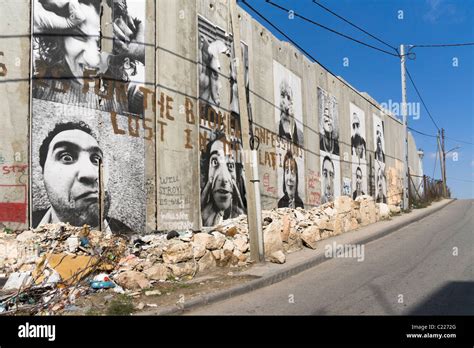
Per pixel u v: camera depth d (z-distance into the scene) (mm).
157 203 11039
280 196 16750
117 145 10250
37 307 6895
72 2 9773
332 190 22156
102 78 10086
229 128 14016
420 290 8273
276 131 16844
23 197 8852
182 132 12008
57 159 9273
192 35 12664
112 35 10398
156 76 11344
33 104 9062
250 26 15570
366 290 8461
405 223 21125
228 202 13734
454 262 10984
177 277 9094
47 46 9352
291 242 12984
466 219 22750
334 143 22844
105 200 9906
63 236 8734
